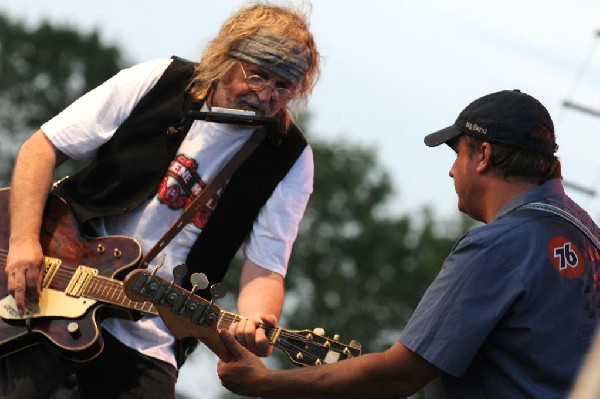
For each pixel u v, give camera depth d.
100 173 13.03
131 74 13.09
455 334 10.83
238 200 13.02
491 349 10.96
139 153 12.93
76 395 13.42
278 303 13.08
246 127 12.97
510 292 10.81
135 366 12.89
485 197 11.26
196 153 12.91
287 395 11.41
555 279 10.88
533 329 10.84
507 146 11.12
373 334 89.19
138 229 12.91
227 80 12.81
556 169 11.24
